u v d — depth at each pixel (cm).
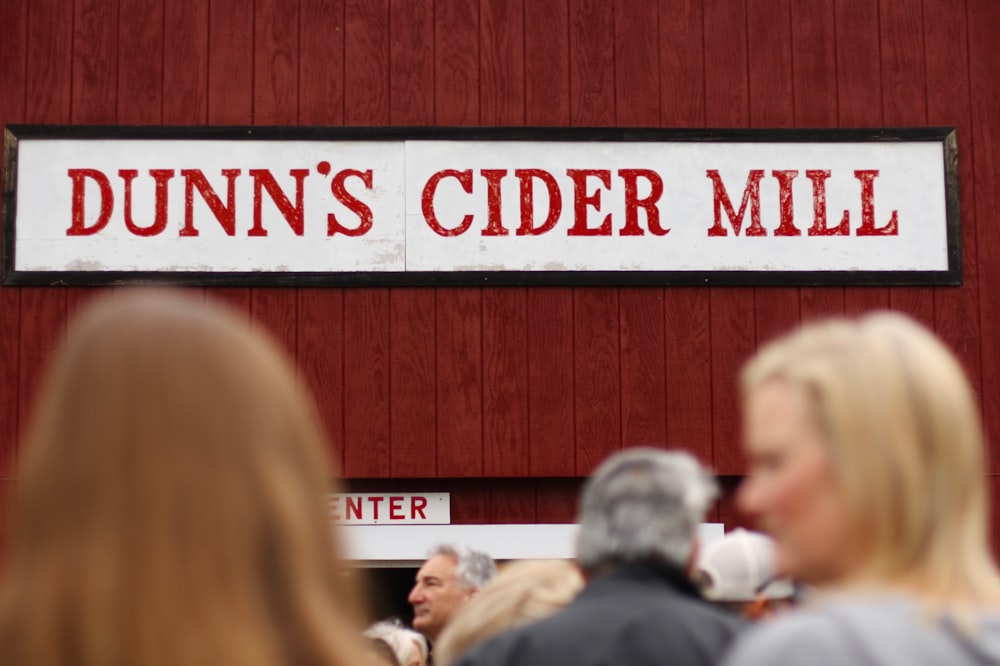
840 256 669
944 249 670
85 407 121
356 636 125
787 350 142
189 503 118
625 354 659
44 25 663
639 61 675
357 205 663
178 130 661
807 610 125
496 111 670
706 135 670
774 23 678
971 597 126
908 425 130
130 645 114
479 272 661
